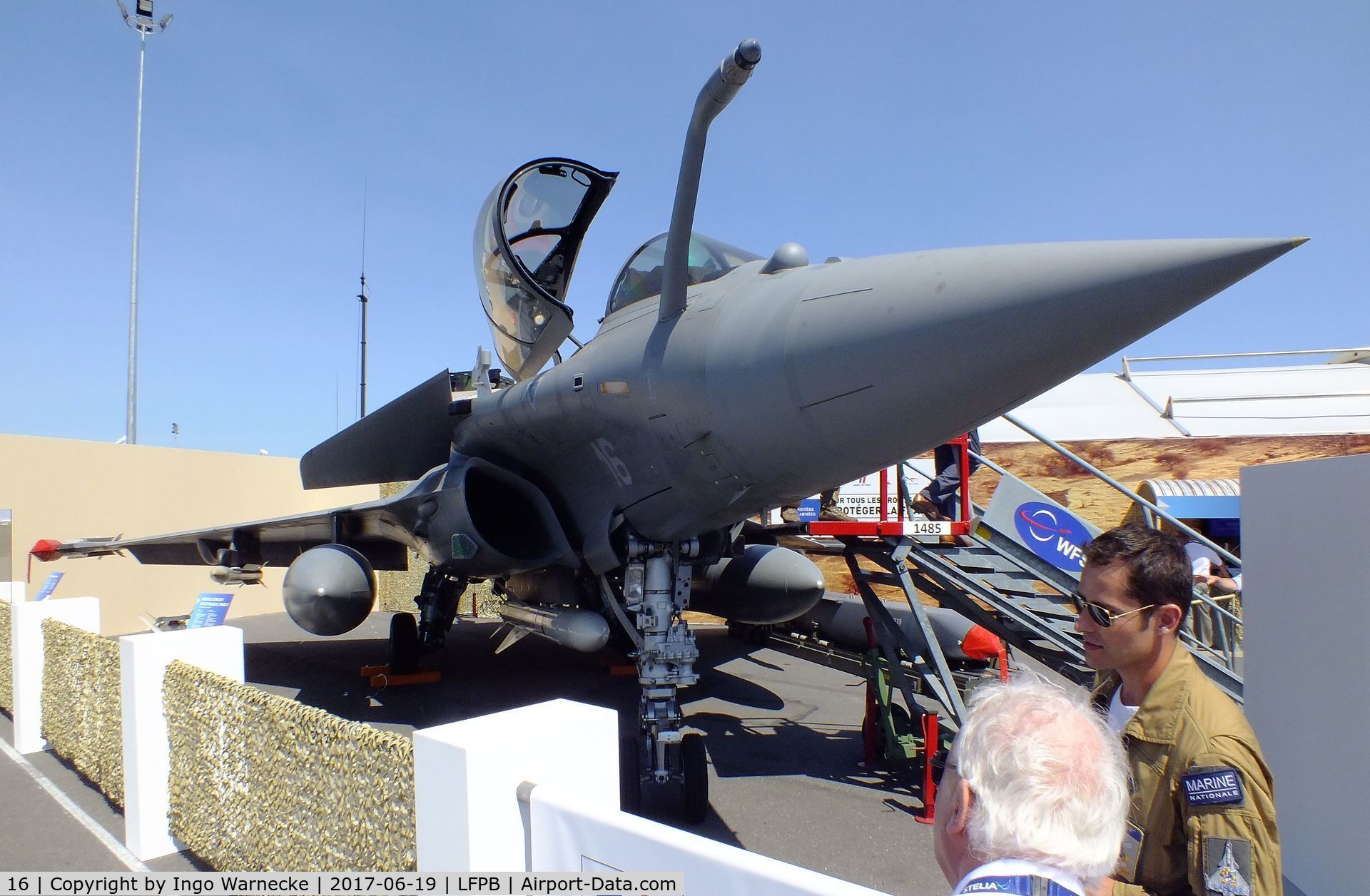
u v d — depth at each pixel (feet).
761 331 12.57
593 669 32.32
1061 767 3.76
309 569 21.04
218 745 13.00
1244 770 5.23
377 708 25.91
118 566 43.50
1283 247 8.15
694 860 5.28
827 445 11.94
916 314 10.48
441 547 21.91
